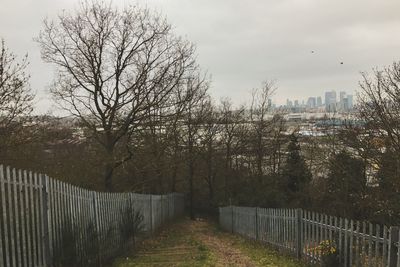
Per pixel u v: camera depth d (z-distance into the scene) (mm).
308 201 31750
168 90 28062
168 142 32406
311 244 12008
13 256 6637
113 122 26906
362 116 21609
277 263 12992
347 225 9617
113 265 12617
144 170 29391
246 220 24344
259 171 51250
